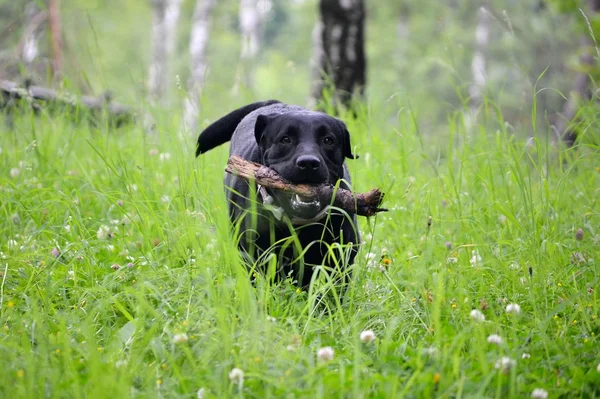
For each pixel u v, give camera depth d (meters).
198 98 8.32
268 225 5.07
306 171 4.73
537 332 4.45
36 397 3.54
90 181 6.86
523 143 7.04
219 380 3.67
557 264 5.46
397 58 30.31
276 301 4.73
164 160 7.56
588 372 3.90
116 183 7.10
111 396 3.40
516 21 27.30
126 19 30.75
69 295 5.14
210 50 29.16
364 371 3.87
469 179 6.97
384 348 4.07
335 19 11.33
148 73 25.62
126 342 4.16
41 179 6.98
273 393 3.62
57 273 5.25
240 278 4.25
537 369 3.96
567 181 6.54
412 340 4.46
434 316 4.24
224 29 32.22
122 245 5.82
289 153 4.98
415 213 6.48
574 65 12.62
